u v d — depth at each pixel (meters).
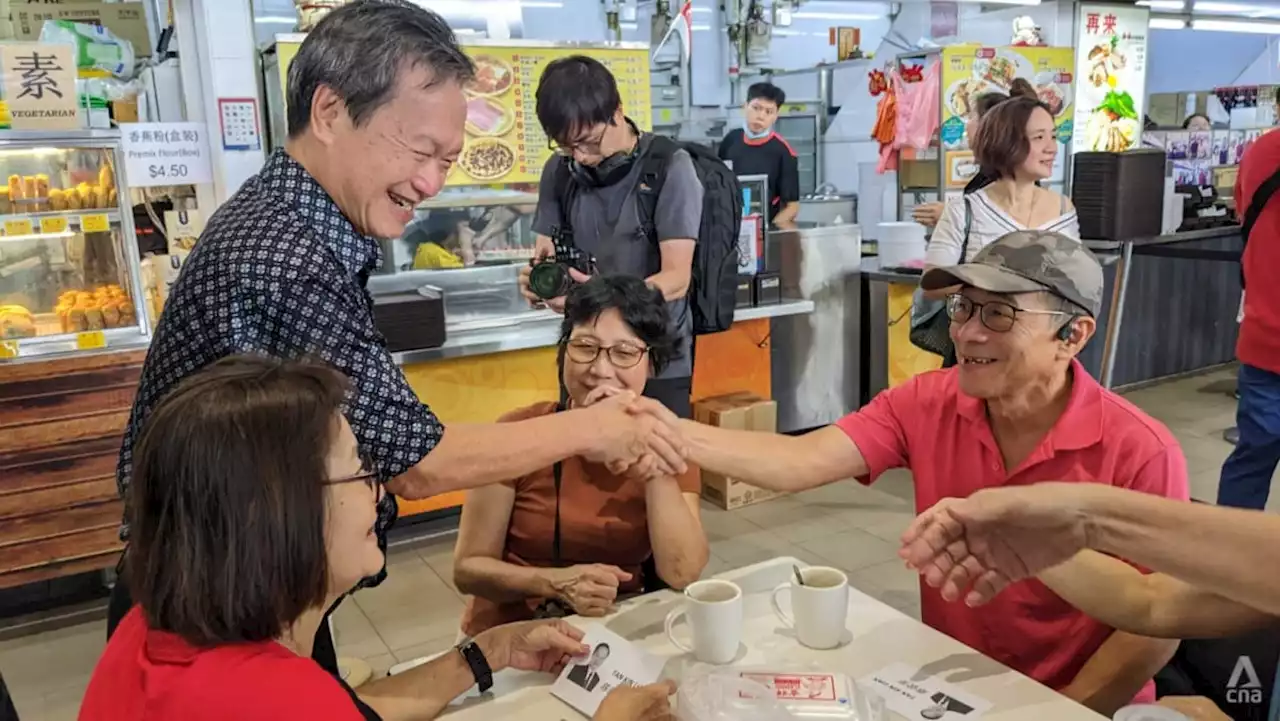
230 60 3.60
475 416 3.70
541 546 1.85
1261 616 1.30
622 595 1.86
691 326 2.74
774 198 5.56
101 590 3.41
